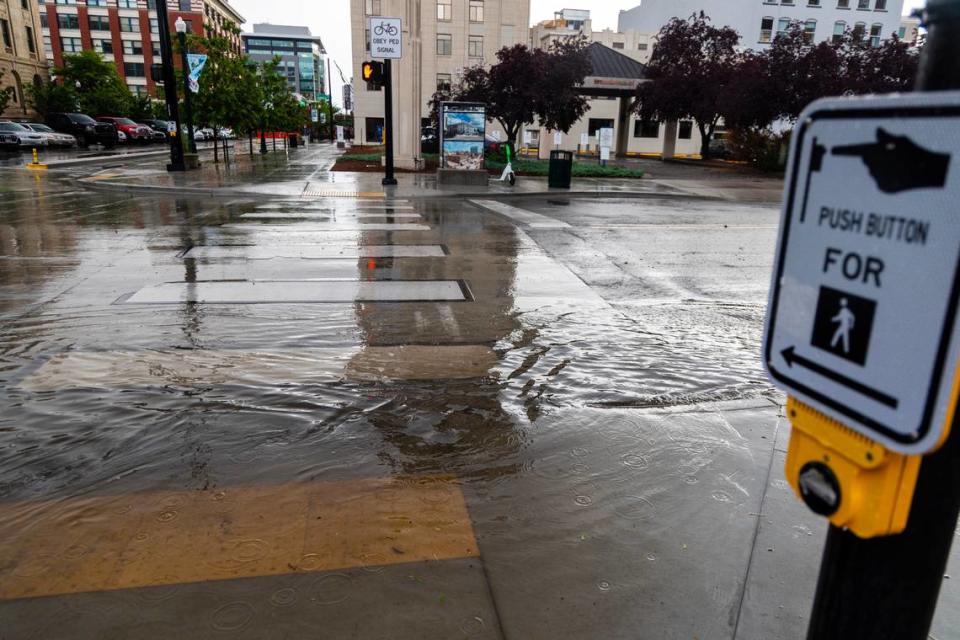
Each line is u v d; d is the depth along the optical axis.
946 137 0.93
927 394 0.99
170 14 86.56
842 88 32.38
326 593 2.42
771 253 10.03
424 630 2.25
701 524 2.93
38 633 2.22
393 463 3.44
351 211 13.95
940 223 0.95
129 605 2.35
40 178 19.88
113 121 46.72
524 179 23.11
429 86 52.16
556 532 2.85
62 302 6.42
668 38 42.69
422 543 2.75
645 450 3.62
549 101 32.06
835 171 1.13
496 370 4.80
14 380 4.43
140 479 3.23
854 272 1.11
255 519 2.90
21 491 3.10
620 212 15.00
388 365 4.86
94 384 4.38
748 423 3.99
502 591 2.46
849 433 1.17
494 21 51.53
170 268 8.05
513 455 3.54
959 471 1.17
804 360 1.24
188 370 4.66
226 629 2.24
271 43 181.12
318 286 7.25
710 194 19.73
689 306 6.78
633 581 2.53
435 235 10.91
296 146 51.81
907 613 1.25
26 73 51.22
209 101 25.42
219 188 16.83
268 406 4.09
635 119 60.84
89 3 86.25
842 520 1.21
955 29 1.02
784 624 2.31
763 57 34.81
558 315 6.31
